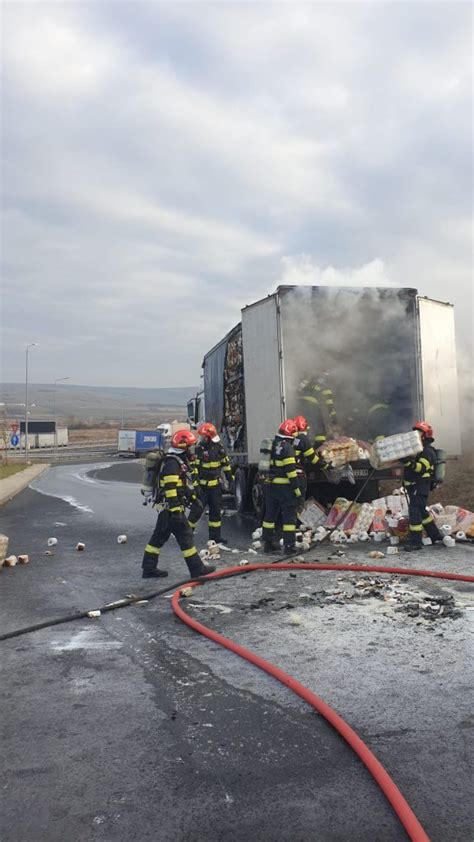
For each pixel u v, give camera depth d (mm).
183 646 5043
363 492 11227
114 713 3832
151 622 5754
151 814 2773
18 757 3326
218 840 2584
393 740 3355
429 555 8047
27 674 4562
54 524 13336
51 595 6941
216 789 2951
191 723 3650
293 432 8766
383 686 4055
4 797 2947
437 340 11141
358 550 8633
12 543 10859
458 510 9273
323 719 3646
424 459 8391
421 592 6246
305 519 10070
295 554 8484
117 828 2684
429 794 2859
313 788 2938
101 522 13430
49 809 2838
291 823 2680
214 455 9727
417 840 2475
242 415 12109
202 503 9742
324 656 4637
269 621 5574
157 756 3277
